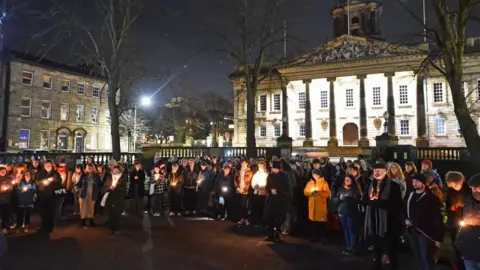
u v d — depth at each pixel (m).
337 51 58.53
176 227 12.08
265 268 7.96
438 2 16.98
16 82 45.44
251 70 28.28
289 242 10.23
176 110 74.31
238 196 13.77
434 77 52.84
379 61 54.94
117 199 11.25
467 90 50.06
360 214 10.16
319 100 60.25
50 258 8.48
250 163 15.43
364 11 66.12
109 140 58.31
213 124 81.94
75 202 14.21
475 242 5.18
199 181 14.45
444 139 51.75
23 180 11.14
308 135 59.53
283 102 61.09
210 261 8.41
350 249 9.09
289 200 10.53
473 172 17.08
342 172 12.49
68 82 52.09
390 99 54.38
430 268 6.74
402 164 22.17
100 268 7.82
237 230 11.66
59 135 50.31
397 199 7.68
